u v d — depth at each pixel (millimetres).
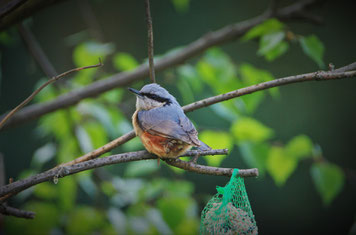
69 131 10281
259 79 9648
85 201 13086
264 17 12016
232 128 9227
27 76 16875
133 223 9672
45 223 9336
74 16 16875
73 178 9930
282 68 16578
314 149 9711
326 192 9648
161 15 17812
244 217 7000
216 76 9680
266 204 17094
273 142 9766
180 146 7184
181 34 17766
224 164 16156
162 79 12742
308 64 16562
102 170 11328
